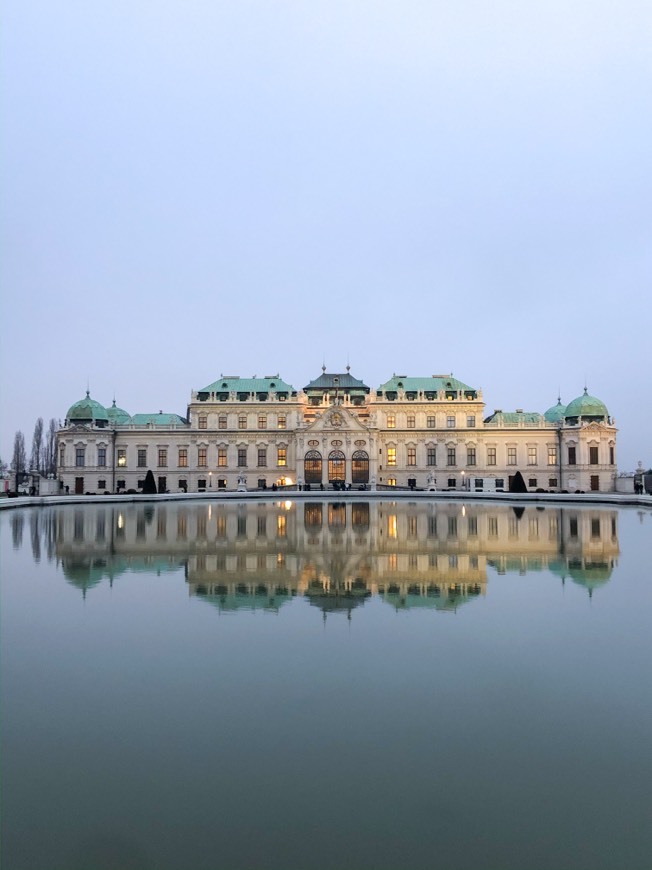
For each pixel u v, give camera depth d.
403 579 28.39
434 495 105.62
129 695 15.16
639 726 13.53
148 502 95.81
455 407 142.38
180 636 19.62
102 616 22.00
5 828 10.20
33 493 112.38
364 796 11.09
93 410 141.12
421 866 9.30
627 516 63.66
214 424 142.38
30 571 30.58
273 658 17.64
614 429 137.62
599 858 9.49
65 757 12.34
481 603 23.80
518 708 14.39
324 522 57.38
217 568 31.34
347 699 14.88
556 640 19.16
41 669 16.86
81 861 9.41
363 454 137.50
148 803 10.92
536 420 144.88
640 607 23.12
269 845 9.80
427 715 14.05
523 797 11.05
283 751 12.56
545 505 84.88
